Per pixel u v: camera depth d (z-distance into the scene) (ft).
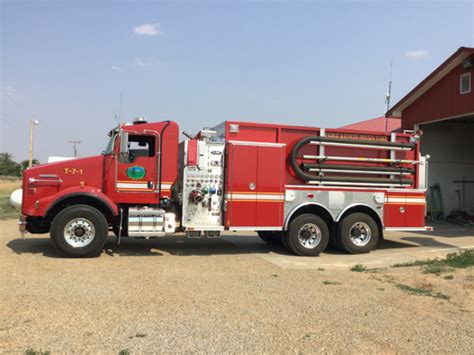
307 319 16.98
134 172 30.40
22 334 14.60
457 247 36.65
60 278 22.74
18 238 37.52
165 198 30.78
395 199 34.58
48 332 14.84
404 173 35.09
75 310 17.34
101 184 30.25
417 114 52.24
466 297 20.59
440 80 48.49
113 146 30.17
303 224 31.99
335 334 15.40
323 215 33.99
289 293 20.92
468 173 60.64
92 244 28.73
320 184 32.94
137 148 30.63
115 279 22.90
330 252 34.14
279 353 13.66
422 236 43.52
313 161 33.27
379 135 35.04
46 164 30.17
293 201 32.14
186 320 16.49
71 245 28.50
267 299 19.72
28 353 12.94
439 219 58.03
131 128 30.07
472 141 61.21
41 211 28.63
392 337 15.24
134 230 29.91
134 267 26.30
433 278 24.62
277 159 31.73
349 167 33.53
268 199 31.48
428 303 19.52
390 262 29.99
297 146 32.40
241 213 30.96
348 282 23.57
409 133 35.91
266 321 16.63
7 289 20.26
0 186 186.29
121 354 13.20
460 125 60.59
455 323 16.84
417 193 35.17
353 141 33.78
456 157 60.13
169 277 23.81
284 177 31.99
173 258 29.94
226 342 14.42
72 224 28.66
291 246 31.86
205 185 30.83
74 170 29.89
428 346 14.51
